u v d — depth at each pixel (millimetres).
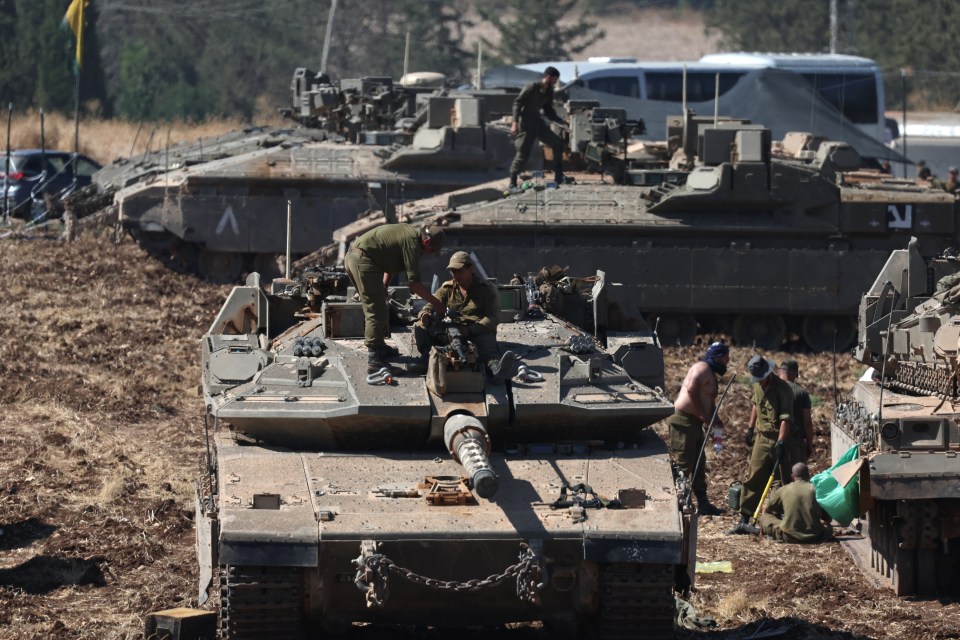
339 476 39906
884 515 48188
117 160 146500
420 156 111562
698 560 50688
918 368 54344
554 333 46562
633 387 43562
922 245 93000
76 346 86812
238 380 44500
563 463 41219
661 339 94375
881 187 95375
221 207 111688
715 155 92500
